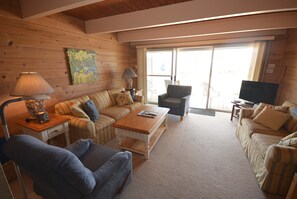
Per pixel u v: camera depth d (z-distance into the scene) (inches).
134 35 154.6
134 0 86.4
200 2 84.1
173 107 142.8
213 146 98.3
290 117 84.2
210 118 147.9
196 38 157.5
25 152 38.4
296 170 56.4
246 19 108.4
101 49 142.9
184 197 61.2
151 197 61.2
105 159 61.1
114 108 129.9
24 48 83.1
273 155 57.6
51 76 99.2
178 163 81.7
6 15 74.7
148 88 214.5
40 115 74.5
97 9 99.1
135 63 198.5
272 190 61.8
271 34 130.4
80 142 64.9
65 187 39.0
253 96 128.0
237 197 61.1
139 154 90.2
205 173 74.2
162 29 139.0
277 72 135.1
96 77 137.7
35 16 77.7
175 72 185.2
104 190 49.6
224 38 145.3
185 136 111.9
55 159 35.6
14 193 64.2
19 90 61.9
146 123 90.0
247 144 87.4
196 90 193.8
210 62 163.0
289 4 71.2
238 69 164.1
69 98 113.7
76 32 115.1
